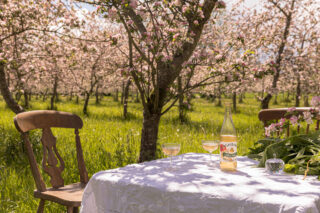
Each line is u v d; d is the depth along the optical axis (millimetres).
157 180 1808
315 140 2215
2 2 6434
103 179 1901
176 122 11359
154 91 4238
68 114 2916
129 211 1780
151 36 3629
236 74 3760
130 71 3871
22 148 5699
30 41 8984
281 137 2816
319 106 2574
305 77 14367
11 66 7812
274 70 3674
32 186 3953
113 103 32906
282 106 35781
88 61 14766
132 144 5461
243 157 2582
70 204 2352
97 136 7195
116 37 3945
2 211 3361
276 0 11898
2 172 4559
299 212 1362
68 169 4445
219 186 1676
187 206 1603
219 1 3783
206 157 2600
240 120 13398
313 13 12734
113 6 3574
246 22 11836
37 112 2691
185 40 3793
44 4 6836
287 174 1963
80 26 6410
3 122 9688
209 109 23984
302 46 13500
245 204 1490
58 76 16312
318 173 1919
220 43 8797
